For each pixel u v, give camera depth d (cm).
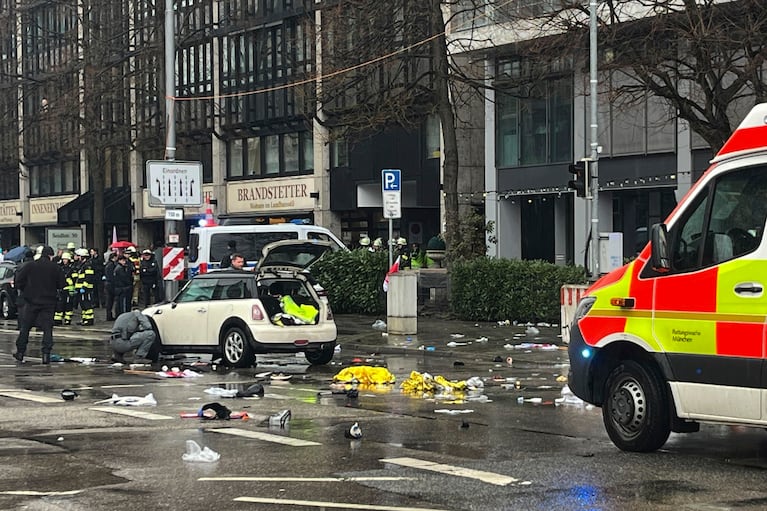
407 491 743
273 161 4700
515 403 1238
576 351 963
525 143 3525
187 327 1742
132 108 4903
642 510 684
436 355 1928
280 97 4531
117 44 4606
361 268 2822
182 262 2631
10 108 5509
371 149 4172
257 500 714
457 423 1075
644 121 3131
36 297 1788
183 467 840
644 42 2255
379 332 2331
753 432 1023
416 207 4006
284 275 1730
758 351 808
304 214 4559
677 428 891
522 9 3188
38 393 1356
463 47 3069
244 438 982
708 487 758
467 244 2844
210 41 4862
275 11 4488
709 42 2089
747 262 823
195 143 5050
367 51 2912
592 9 2202
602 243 2044
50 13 5553
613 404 923
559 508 690
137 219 5344
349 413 1150
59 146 5400
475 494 732
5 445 949
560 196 3528
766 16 2133
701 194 875
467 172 3797
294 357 1920
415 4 2827
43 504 709
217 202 4928
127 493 743
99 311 3338
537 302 2384
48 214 6075
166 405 1229
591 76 2200
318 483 772
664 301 884
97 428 1050
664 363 879
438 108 2831
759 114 842
